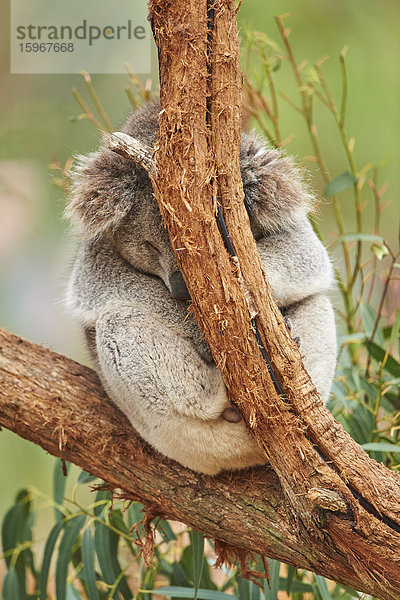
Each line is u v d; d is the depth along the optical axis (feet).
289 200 20.08
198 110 16.06
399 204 54.13
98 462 20.39
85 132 47.32
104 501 24.84
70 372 21.52
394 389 27.17
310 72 28.58
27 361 21.29
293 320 20.36
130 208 20.94
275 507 18.61
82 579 27.22
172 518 19.95
